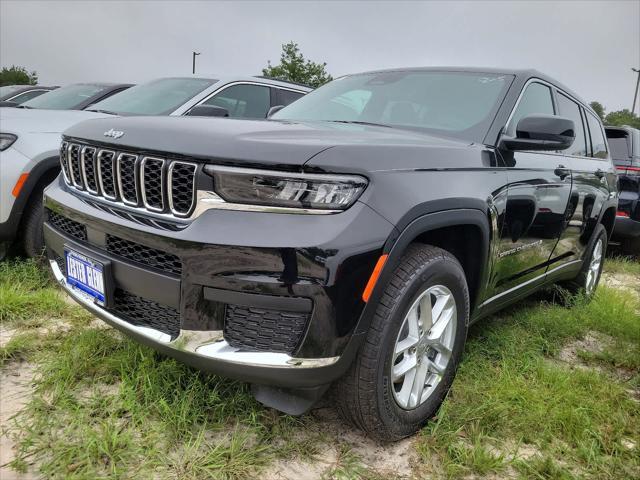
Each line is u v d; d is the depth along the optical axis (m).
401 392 2.07
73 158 2.31
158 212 1.86
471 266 2.38
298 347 1.70
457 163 2.21
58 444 1.83
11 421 1.99
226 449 1.90
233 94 5.20
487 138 2.57
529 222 2.75
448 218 2.04
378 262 1.75
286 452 1.95
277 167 1.67
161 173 1.81
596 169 3.79
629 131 6.24
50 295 3.14
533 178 2.73
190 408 2.07
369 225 1.73
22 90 9.66
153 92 5.11
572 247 3.56
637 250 6.31
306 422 2.15
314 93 3.44
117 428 1.96
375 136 2.15
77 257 2.13
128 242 1.91
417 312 2.07
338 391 1.94
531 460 1.97
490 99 2.78
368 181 1.77
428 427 2.17
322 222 1.68
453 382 2.43
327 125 2.44
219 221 1.70
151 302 1.91
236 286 1.67
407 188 1.88
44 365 2.38
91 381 2.26
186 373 2.28
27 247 3.52
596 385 2.57
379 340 1.85
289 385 1.76
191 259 1.70
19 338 2.60
